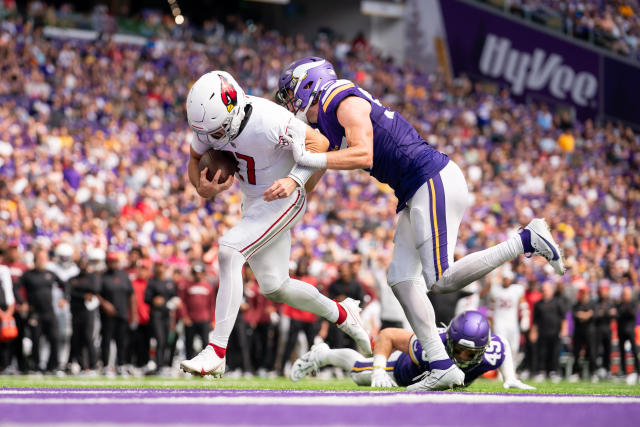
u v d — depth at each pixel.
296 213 16.58
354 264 39.12
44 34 82.12
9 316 34.88
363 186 68.50
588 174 83.19
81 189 51.66
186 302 39.38
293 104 16.61
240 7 112.88
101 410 9.55
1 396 12.34
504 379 20.12
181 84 78.50
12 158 52.78
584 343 44.09
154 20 93.31
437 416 9.22
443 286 15.77
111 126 64.06
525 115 96.38
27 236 44.44
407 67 98.00
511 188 77.00
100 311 37.66
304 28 109.00
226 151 16.05
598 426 8.79
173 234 48.31
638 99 99.69
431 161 16.09
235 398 11.84
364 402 11.05
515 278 43.62
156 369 38.38
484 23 100.44
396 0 104.31
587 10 102.56
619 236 66.69
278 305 41.22
